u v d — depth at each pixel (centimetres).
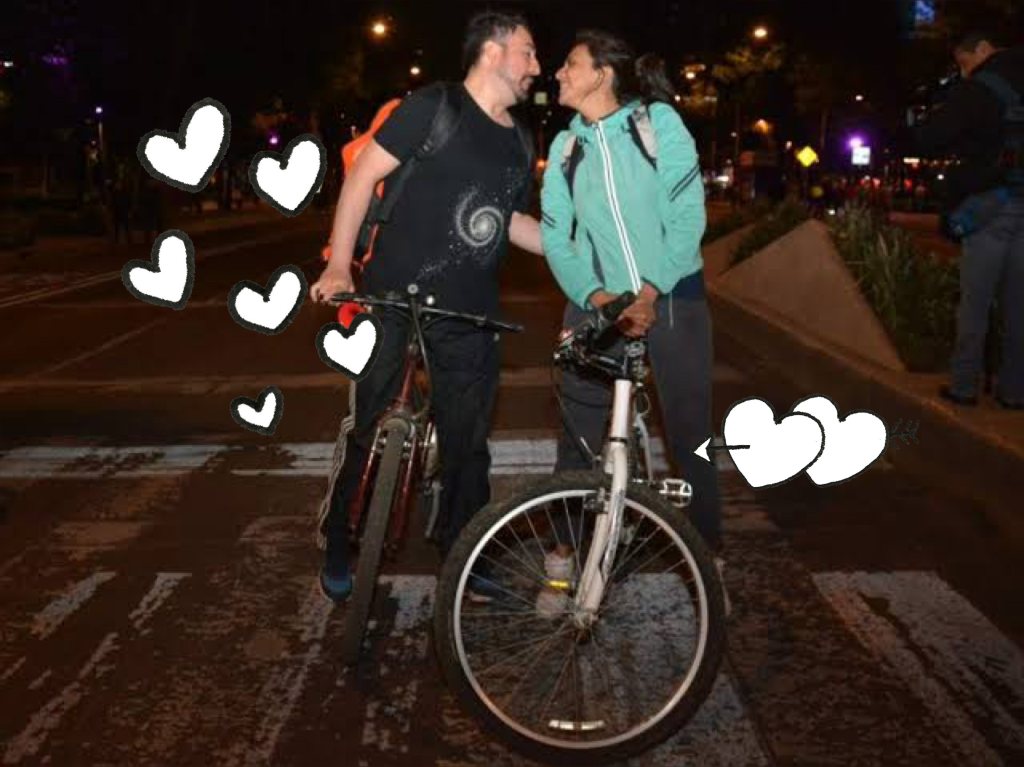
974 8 2908
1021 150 766
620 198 453
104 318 1587
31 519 664
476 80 446
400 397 452
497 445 821
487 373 471
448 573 392
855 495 703
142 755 406
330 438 846
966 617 521
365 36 6969
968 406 804
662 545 464
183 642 496
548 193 465
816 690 450
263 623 515
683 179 453
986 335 847
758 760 400
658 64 463
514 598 448
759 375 1119
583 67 457
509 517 394
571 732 403
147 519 662
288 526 647
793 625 512
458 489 479
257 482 734
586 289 452
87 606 538
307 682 459
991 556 601
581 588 404
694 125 8019
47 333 1448
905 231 1361
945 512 672
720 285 1711
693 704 394
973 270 789
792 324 1233
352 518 483
